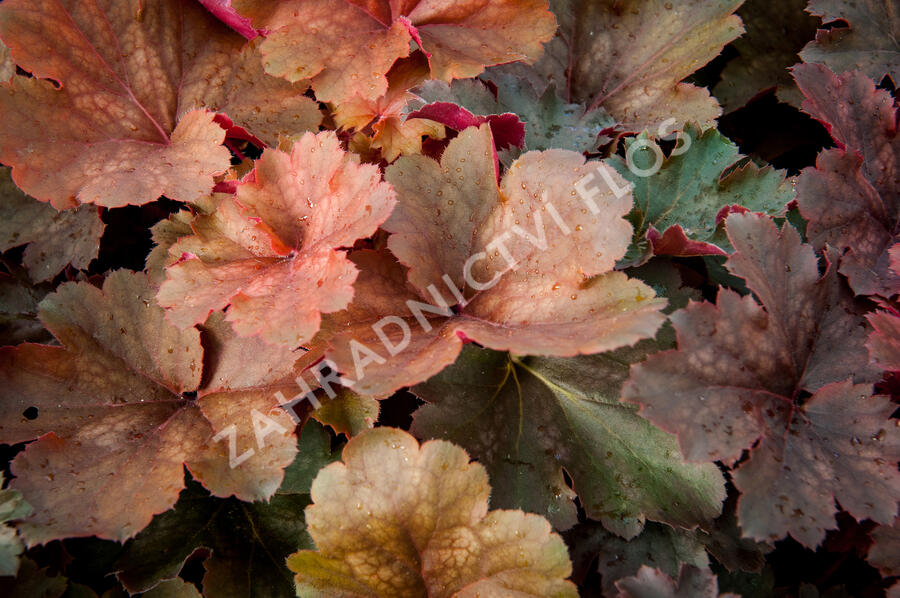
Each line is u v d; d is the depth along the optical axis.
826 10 0.62
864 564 0.57
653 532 0.55
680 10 0.62
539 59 0.63
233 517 0.55
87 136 0.56
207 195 0.56
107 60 0.57
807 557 0.57
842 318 0.54
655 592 0.51
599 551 0.55
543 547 0.51
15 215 0.57
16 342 0.57
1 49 0.58
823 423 0.52
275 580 0.54
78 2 0.57
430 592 0.52
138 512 0.51
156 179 0.55
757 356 0.52
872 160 0.58
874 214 0.57
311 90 0.60
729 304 0.52
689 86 0.61
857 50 0.62
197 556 0.54
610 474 0.55
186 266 0.53
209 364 0.55
